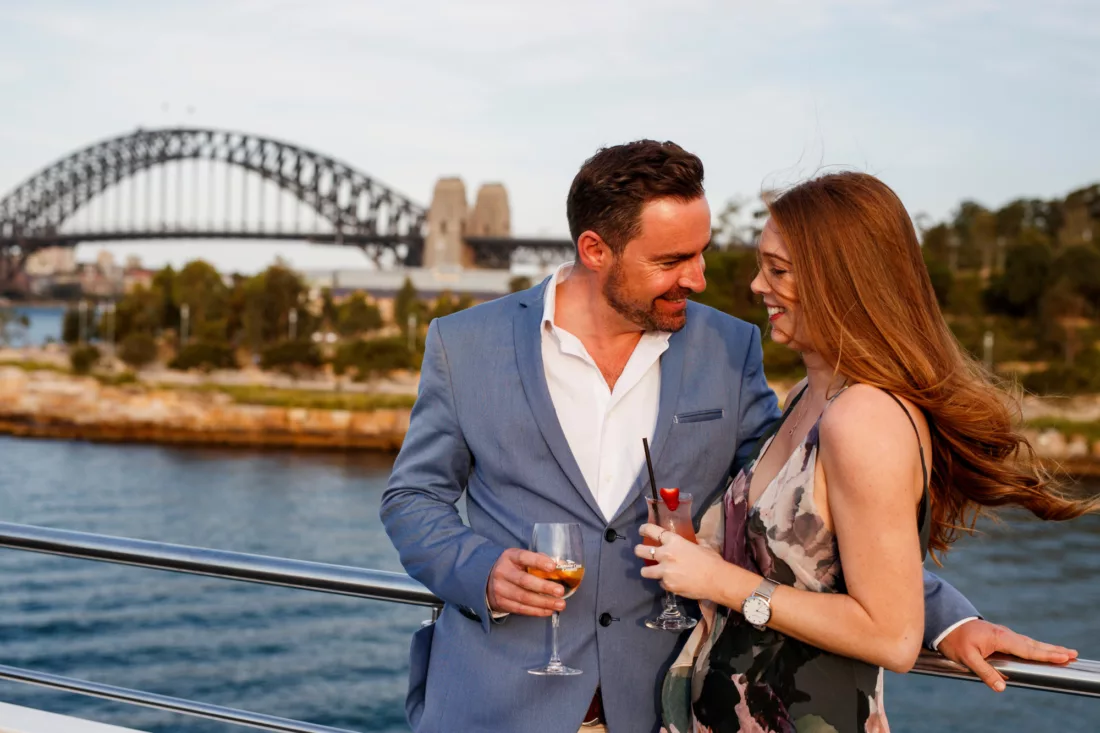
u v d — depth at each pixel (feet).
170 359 289.33
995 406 5.11
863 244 5.15
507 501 6.49
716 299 215.10
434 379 6.59
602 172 6.07
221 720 7.09
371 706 57.00
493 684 6.27
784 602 5.13
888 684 59.36
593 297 6.47
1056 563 97.60
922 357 5.02
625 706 6.24
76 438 212.84
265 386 247.91
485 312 6.72
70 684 7.42
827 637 5.02
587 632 6.28
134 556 7.30
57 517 124.47
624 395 6.51
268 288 301.02
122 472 164.96
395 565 101.30
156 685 60.49
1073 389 202.80
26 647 68.33
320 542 112.06
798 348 5.64
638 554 5.58
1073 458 172.96
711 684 5.56
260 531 118.11
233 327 316.19
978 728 52.03
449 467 6.63
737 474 6.47
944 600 5.74
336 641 70.23
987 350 218.79
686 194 5.98
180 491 146.30
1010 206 325.42
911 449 4.95
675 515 5.91
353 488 152.25
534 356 6.48
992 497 5.34
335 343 296.92
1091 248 244.63
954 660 5.63
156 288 332.60
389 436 211.82
